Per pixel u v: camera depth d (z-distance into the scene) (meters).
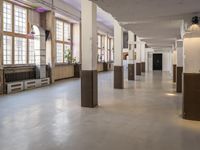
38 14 12.70
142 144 3.85
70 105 7.00
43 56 12.02
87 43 6.66
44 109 6.42
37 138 4.11
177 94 9.19
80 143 3.88
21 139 4.05
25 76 11.10
